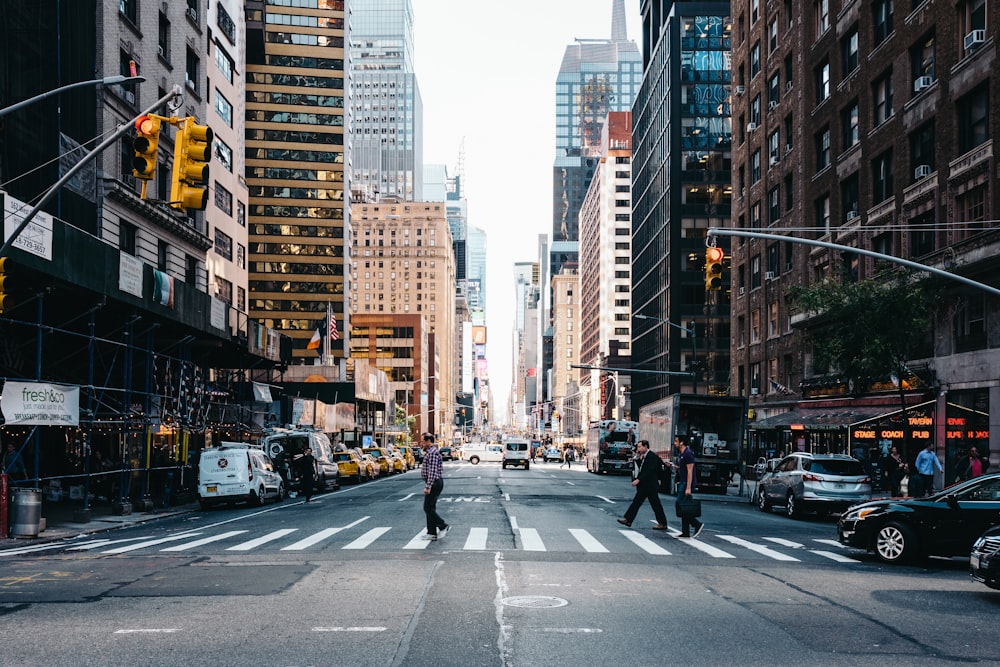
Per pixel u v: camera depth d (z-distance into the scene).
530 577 11.71
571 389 198.75
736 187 56.22
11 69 26.77
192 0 43.31
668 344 88.12
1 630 8.35
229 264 50.72
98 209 31.62
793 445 43.94
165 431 33.81
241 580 11.44
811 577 12.30
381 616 8.99
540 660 7.21
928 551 13.92
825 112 41.16
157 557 14.23
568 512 23.81
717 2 89.88
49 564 13.41
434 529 16.94
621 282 160.62
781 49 47.72
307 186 121.56
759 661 7.28
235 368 45.06
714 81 89.19
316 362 119.25
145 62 36.44
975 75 27.77
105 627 8.47
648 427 42.75
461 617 8.94
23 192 27.17
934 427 30.19
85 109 30.69
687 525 17.94
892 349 25.44
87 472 22.75
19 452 20.06
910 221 32.16
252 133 121.12
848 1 38.53
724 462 34.72
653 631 8.40
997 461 26.64
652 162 101.19
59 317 26.92
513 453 68.56
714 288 21.08
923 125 31.42
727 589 11.03
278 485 30.33
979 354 27.77
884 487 29.11
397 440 121.38
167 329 31.12
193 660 7.17
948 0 29.66
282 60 122.00
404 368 155.00
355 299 199.25
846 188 39.06
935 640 8.17
